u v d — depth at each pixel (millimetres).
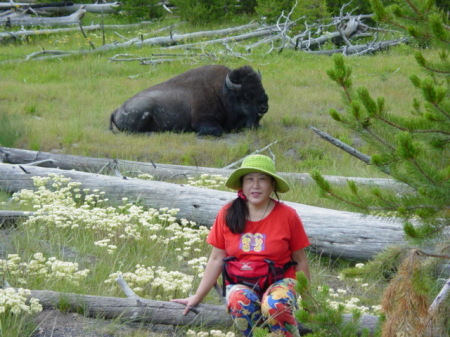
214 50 28953
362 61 27734
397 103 20172
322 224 8336
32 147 16172
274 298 5164
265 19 32844
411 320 4430
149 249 7879
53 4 36188
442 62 5730
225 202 9367
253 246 5383
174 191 9773
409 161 4594
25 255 7172
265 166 5371
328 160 16250
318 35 32406
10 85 23266
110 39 32562
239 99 18453
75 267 6273
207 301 6453
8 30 33625
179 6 35500
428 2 5676
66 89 23266
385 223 8125
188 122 18953
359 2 32969
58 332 5355
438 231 4820
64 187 10375
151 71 26406
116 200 10094
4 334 5086
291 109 20328
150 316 5715
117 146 16594
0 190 10953
